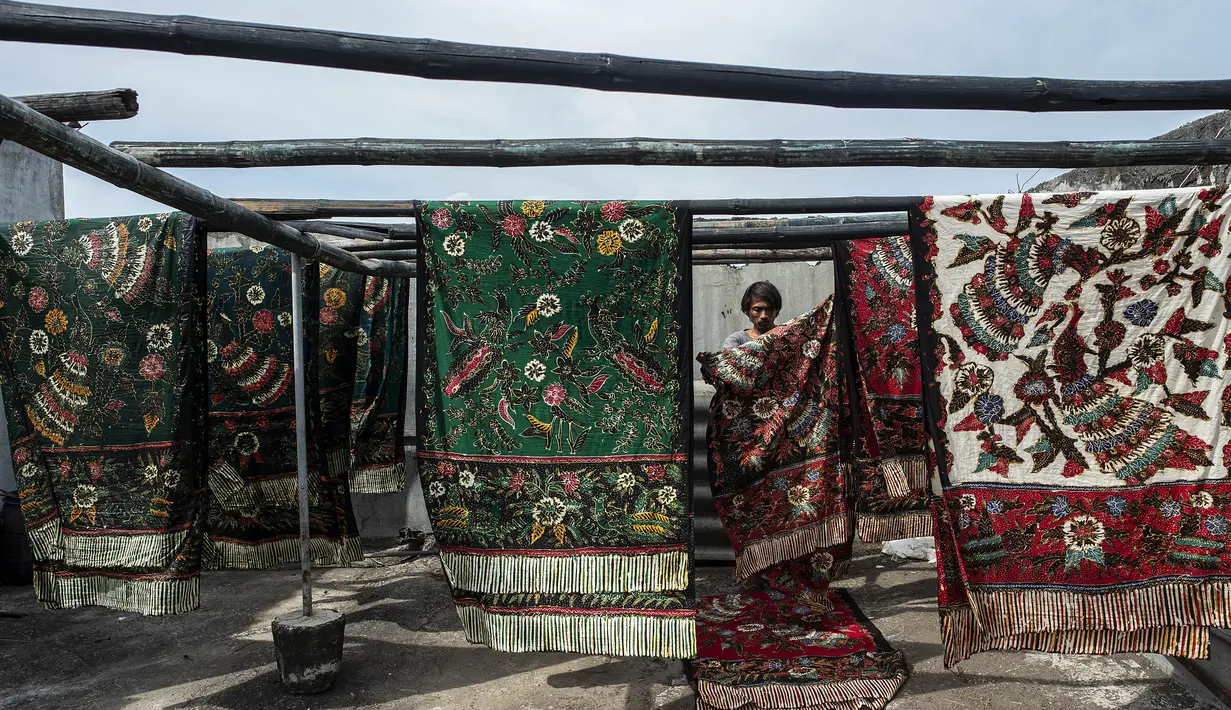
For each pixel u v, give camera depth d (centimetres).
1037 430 236
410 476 562
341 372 410
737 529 360
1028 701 273
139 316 271
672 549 251
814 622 351
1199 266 228
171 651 344
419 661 328
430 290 258
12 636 364
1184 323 230
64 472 276
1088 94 202
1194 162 234
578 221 253
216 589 445
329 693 296
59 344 276
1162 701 268
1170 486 232
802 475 353
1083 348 235
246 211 250
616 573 253
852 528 356
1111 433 235
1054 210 234
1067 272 234
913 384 386
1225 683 258
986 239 237
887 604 391
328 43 170
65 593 276
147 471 270
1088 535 235
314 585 453
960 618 236
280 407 371
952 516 236
